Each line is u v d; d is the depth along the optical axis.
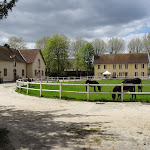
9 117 7.99
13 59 48.22
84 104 11.30
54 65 66.69
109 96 14.96
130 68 65.94
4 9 7.57
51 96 14.70
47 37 76.62
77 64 74.25
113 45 83.56
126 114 8.28
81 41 81.75
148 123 6.66
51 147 4.64
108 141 4.97
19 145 4.80
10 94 17.59
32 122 7.08
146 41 72.56
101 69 68.38
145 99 12.32
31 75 55.28
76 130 5.96
